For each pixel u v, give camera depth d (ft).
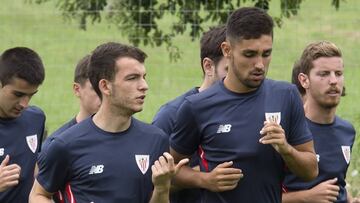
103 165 29.27
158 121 33.27
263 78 29.68
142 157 29.55
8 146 33.91
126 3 60.44
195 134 30.94
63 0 61.41
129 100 29.12
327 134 34.17
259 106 30.35
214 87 30.94
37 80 32.78
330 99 33.63
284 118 30.35
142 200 29.55
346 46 74.02
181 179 30.94
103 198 29.17
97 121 29.78
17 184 33.01
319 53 33.68
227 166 29.68
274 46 71.00
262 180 30.12
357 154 49.42
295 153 29.45
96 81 29.60
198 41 63.05
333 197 32.78
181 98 33.45
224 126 30.32
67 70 82.07
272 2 60.75
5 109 33.19
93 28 82.74
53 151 29.45
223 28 32.65
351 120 57.47
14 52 32.89
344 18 75.51
